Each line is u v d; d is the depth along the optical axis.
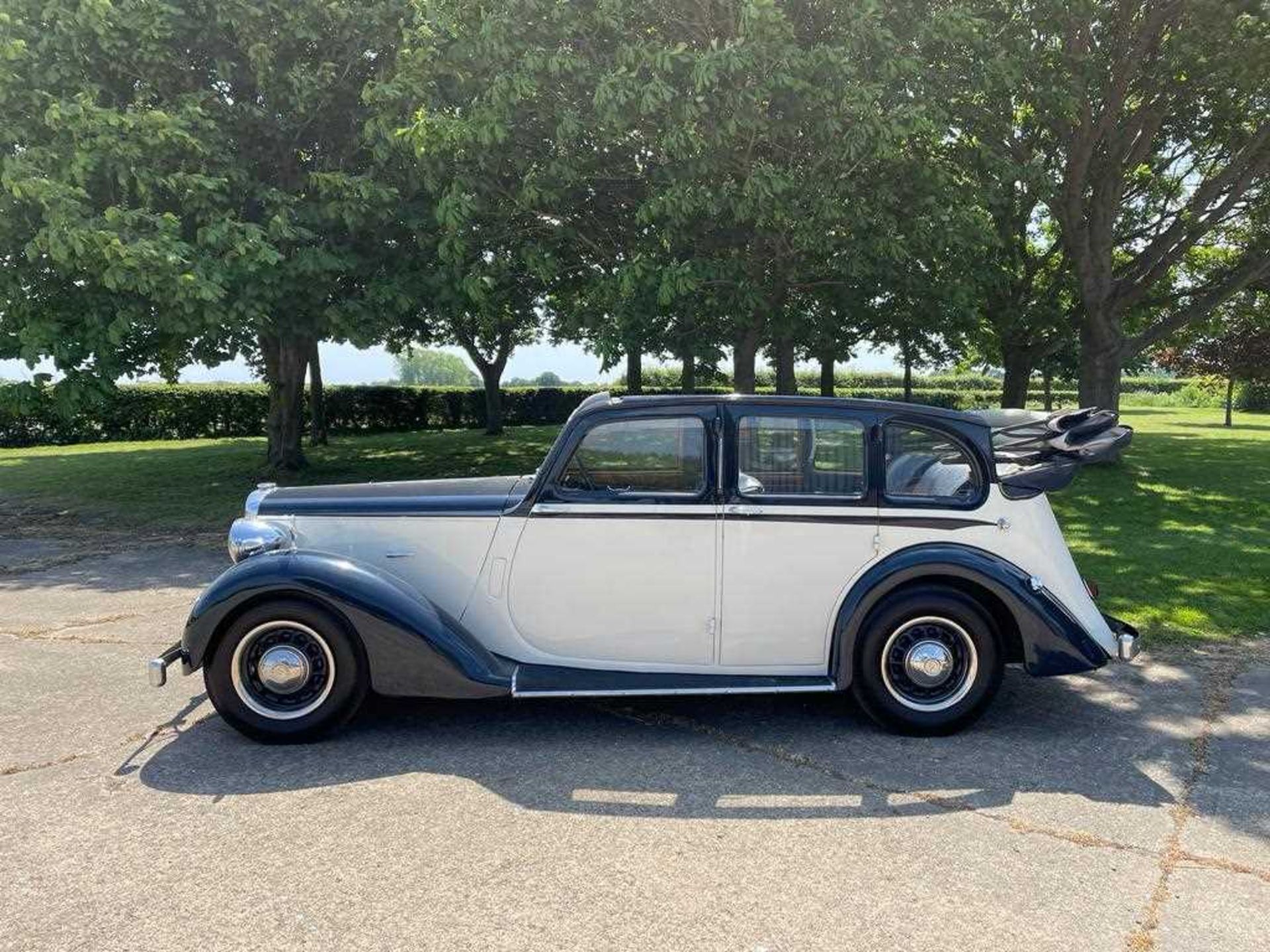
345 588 4.07
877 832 3.40
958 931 2.76
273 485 4.90
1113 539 9.19
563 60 8.37
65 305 9.91
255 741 4.24
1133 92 12.70
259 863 3.15
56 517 11.17
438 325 17.52
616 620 4.41
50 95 8.98
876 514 4.31
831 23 8.66
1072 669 4.28
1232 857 3.22
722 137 8.32
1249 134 13.52
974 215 9.49
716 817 3.51
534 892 2.97
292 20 10.27
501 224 10.57
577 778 3.87
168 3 10.01
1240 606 6.64
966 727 4.37
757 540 4.32
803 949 2.67
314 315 11.09
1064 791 3.75
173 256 8.77
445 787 3.78
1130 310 16.09
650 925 2.79
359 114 11.21
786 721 4.56
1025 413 5.15
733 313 10.16
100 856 3.19
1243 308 18.16
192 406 24.34
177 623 6.35
